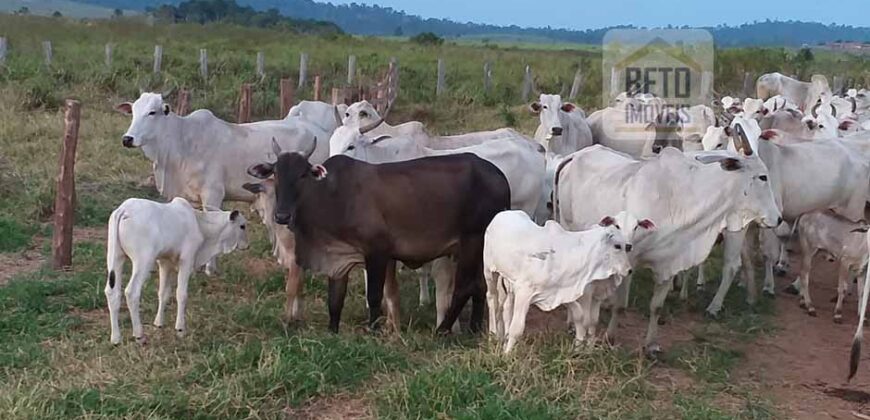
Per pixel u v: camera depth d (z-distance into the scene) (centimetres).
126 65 2162
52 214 1092
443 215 741
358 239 735
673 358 732
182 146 913
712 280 988
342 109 1177
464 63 2848
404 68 2533
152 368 641
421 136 973
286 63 2470
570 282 663
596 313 700
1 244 954
